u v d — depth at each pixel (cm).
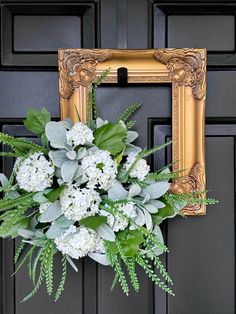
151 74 118
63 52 117
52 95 122
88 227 101
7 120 122
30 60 122
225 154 123
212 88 122
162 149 121
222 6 122
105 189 104
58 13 122
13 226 108
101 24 121
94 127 110
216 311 122
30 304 121
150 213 108
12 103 122
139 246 107
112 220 102
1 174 111
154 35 122
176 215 122
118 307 121
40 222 107
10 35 122
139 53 118
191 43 122
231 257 122
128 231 104
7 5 121
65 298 121
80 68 117
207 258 122
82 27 122
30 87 122
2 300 121
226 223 122
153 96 120
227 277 122
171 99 119
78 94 117
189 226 122
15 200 104
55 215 103
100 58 117
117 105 119
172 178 117
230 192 122
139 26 122
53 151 103
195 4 122
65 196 102
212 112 122
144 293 122
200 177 118
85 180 102
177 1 122
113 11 121
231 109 122
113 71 117
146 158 121
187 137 118
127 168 107
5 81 122
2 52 122
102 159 101
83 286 121
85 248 102
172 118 118
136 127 120
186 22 122
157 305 122
